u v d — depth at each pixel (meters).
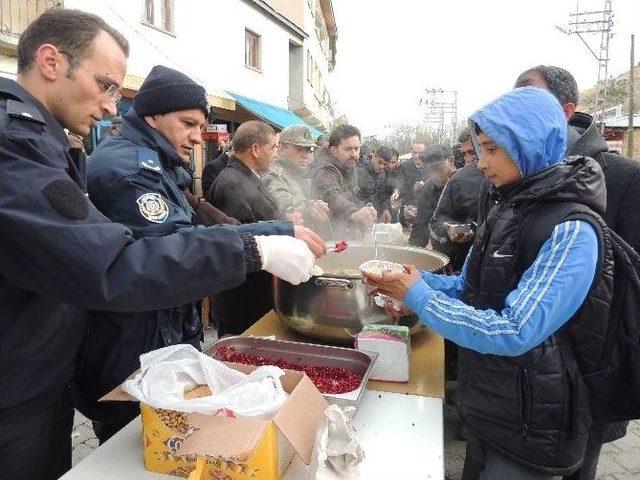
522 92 1.17
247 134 2.54
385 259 1.96
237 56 10.59
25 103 1.05
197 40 9.09
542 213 1.14
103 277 0.91
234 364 1.19
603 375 1.20
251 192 2.49
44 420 1.24
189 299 1.01
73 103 1.14
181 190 1.83
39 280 0.94
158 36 7.95
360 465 1.03
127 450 1.11
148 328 1.50
